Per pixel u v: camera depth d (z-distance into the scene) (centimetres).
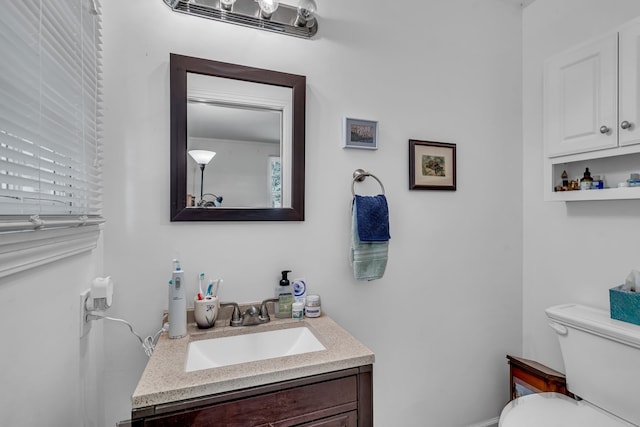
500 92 178
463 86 169
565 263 163
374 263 135
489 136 175
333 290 140
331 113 140
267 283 128
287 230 132
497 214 177
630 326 123
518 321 182
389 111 152
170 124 115
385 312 151
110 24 110
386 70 151
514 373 169
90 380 99
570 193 146
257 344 110
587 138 135
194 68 117
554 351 167
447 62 165
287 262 132
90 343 99
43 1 66
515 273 181
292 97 131
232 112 123
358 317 146
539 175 175
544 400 133
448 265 165
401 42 155
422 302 159
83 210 91
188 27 118
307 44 136
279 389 78
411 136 157
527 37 181
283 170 130
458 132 168
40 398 68
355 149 145
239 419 75
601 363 128
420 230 159
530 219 180
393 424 154
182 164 115
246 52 126
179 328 101
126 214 111
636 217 136
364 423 86
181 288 102
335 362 84
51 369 73
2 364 55
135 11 112
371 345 148
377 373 150
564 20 163
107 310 108
